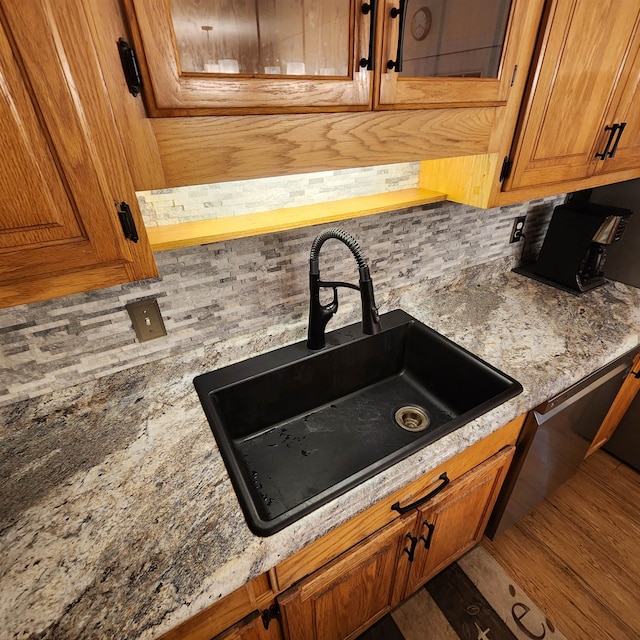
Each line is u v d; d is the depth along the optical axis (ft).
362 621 3.75
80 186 1.65
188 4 1.61
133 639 1.77
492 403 3.14
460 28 2.31
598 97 3.24
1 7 1.25
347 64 2.01
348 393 4.19
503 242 5.33
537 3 2.44
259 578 2.40
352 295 4.31
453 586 4.68
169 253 3.03
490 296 4.92
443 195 3.78
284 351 3.80
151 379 3.34
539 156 3.22
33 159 1.52
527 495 4.61
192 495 2.43
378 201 3.65
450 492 3.36
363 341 4.01
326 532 2.33
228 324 3.59
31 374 2.89
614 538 5.18
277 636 2.90
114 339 3.10
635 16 2.99
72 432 2.92
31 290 1.79
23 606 1.88
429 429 3.77
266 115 1.91
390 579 3.59
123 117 1.62
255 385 3.52
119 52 1.50
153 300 3.12
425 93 2.31
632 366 4.78
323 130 2.10
